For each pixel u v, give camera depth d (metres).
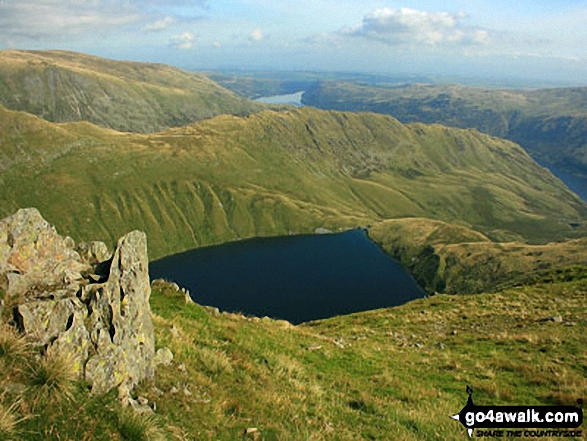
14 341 8.84
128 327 11.25
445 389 18.77
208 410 11.21
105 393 9.53
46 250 11.64
